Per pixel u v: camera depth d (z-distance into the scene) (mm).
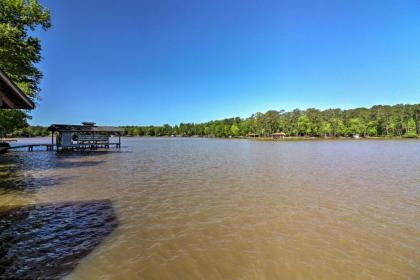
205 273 6039
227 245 7512
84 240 7773
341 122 112375
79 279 5758
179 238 7984
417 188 14820
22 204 11375
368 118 114125
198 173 20250
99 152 40812
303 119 112688
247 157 33594
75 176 18484
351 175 19297
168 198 12594
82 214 10117
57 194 13188
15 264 6355
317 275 5969
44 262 6465
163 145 66938
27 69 24266
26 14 21438
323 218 9820
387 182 16594
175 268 6250
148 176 18719
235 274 6000
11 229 8539
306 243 7648
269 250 7199
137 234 8273
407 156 34062
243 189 14594
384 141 86438
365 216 10039
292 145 64625
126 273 6012
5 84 6297
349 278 5852
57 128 41156
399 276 5934
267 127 122500
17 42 21000
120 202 11836
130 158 31875
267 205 11477
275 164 26141
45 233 8242
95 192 13688
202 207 11172
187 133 169375
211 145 66750
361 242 7719
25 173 19594
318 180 17297
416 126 108500
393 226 9000
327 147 55094
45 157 31734
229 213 10391
